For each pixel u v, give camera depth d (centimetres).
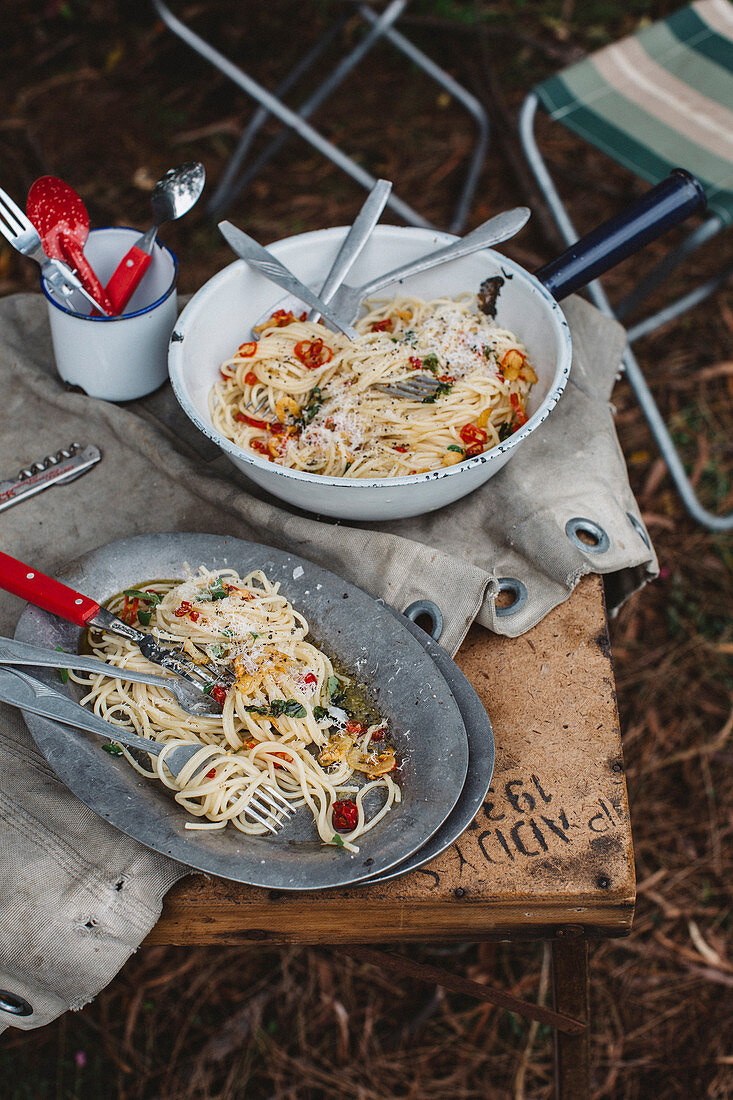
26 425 131
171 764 94
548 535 115
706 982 178
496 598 114
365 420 122
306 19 352
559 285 124
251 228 292
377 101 330
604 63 217
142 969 178
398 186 306
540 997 177
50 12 352
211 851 84
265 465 103
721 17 224
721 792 199
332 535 114
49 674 99
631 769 202
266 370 126
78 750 90
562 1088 126
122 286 126
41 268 124
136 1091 167
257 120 276
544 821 95
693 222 290
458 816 89
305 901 91
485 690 106
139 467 126
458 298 131
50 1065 168
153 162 308
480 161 279
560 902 91
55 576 107
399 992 178
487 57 341
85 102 326
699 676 213
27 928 87
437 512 121
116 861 90
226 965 180
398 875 84
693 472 244
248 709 98
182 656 102
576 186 305
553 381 116
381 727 97
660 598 225
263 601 105
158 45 343
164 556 110
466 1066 171
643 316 273
